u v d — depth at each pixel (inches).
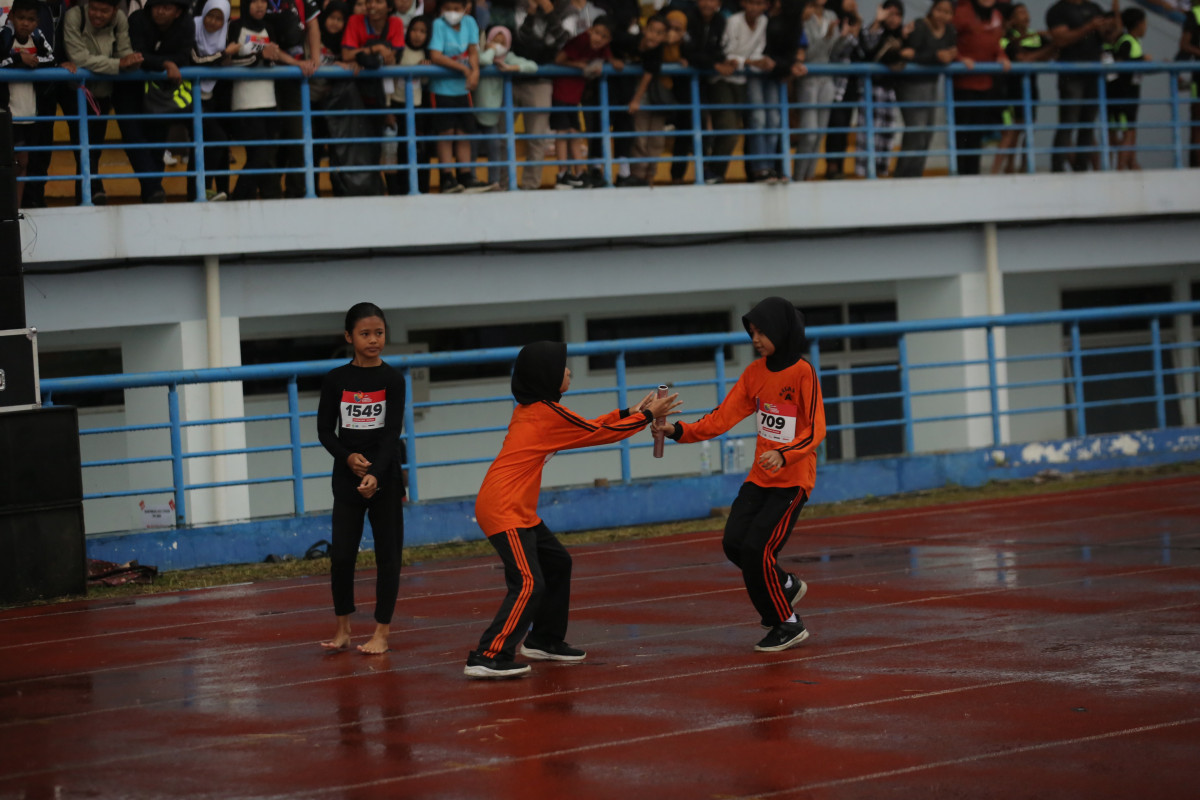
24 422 573.3
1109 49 1056.8
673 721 353.4
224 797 297.9
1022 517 743.7
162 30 753.6
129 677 425.1
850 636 458.6
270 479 693.3
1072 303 1246.9
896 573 584.7
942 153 962.7
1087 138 1050.1
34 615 550.3
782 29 892.6
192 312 813.9
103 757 331.9
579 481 1111.0
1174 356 1273.4
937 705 362.3
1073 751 318.0
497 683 402.9
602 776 307.4
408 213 831.1
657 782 302.2
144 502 837.8
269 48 777.6
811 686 387.9
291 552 689.6
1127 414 1268.5
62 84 778.2
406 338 1035.9
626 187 888.9
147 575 634.2
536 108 850.8
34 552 576.1
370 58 798.5
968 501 816.9
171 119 788.0
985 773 303.6
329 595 581.9
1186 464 932.6
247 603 567.5
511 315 1060.5
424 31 823.1
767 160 944.3
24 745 345.1
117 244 767.1
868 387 1178.0
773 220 920.3
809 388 431.5
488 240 849.5
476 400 724.7
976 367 1024.2
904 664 413.1
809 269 967.6
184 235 782.5
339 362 700.0
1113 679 385.4
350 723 358.9
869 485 842.2
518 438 413.1
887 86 976.3
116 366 978.7
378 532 447.5
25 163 762.2
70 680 422.9
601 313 1087.6
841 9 951.6
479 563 665.6
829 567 608.1
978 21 978.7
